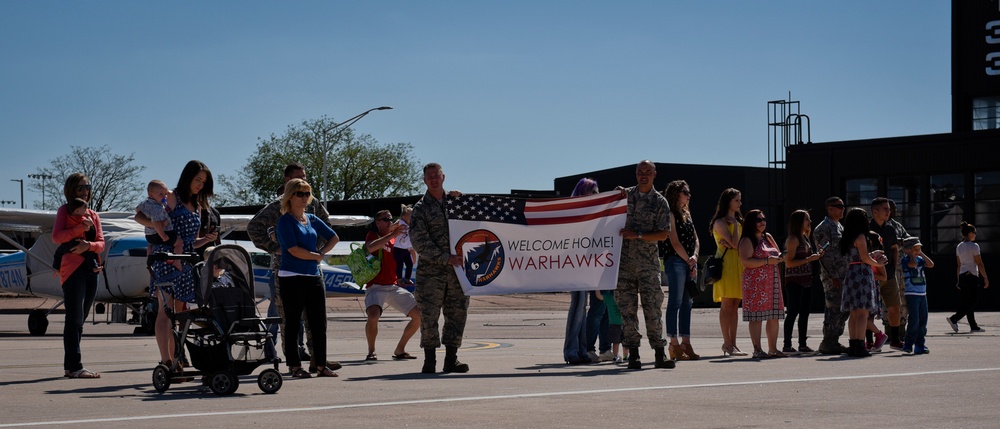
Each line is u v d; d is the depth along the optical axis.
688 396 7.48
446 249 10.04
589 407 6.90
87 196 9.55
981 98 30.48
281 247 9.35
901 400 7.12
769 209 35.22
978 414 6.40
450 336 10.05
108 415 6.76
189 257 8.70
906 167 28.09
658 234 10.12
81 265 9.49
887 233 13.02
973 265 17.77
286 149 90.25
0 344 15.66
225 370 8.03
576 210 10.34
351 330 20.50
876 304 12.08
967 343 14.02
